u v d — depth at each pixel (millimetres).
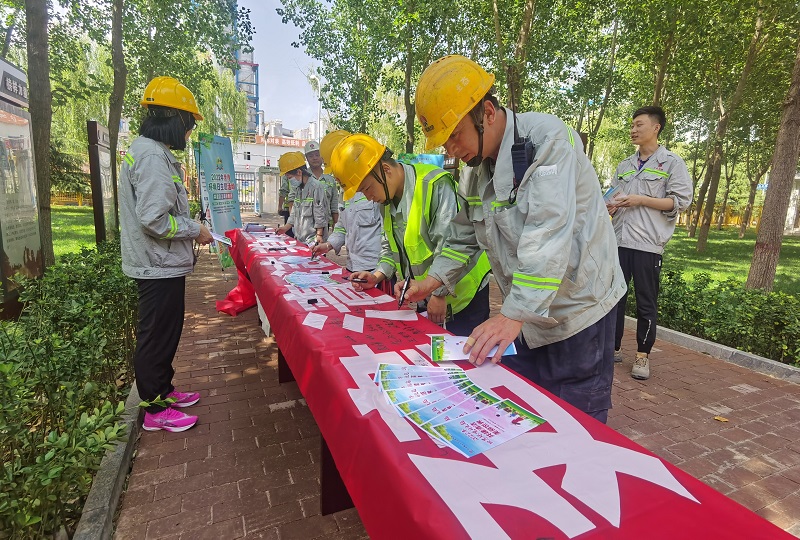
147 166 2496
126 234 2637
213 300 6324
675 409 3326
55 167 19406
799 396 3572
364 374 1454
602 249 1720
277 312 2514
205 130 20703
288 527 2068
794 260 14656
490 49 11078
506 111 1642
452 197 2387
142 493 2275
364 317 2131
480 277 2553
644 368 3861
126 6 9422
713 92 14102
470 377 1431
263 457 2605
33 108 5375
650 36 9586
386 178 2389
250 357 4176
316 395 1606
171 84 2662
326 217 5695
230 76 22000
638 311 3887
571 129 1663
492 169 1761
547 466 972
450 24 10352
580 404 1805
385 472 1011
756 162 21672
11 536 1563
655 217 3760
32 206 5008
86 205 25047
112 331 3221
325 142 4227
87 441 1784
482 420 1169
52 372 2174
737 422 3143
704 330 4871
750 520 803
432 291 2279
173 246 2703
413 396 1303
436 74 1551
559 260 1421
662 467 965
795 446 2850
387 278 2896
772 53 11883
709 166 19188
